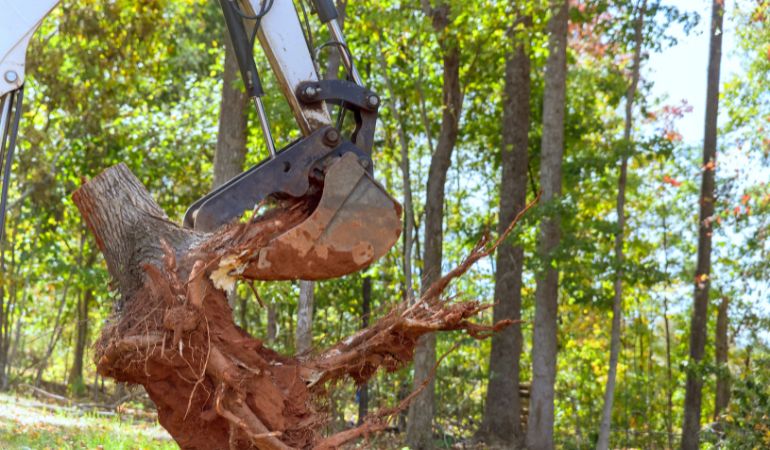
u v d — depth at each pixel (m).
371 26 18.19
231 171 17.64
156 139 24.97
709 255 23.11
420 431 18.81
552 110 20.59
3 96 5.35
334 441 5.07
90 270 22.70
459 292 5.59
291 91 5.64
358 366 5.47
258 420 4.96
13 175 24.02
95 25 19.69
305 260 5.18
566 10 20.56
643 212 37.59
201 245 5.14
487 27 19.28
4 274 23.23
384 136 28.20
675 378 34.50
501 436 23.11
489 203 32.25
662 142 20.61
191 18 26.38
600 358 34.09
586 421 30.73
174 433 5.13
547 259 19.69
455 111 20.52
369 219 5.29
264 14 5.63
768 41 25.38
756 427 16.61
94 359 5.28
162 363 5.01
